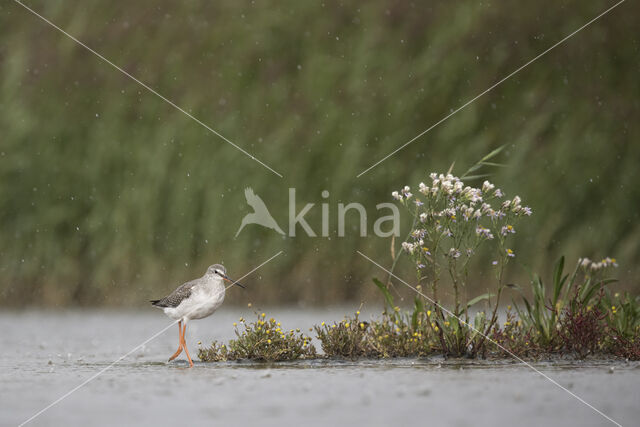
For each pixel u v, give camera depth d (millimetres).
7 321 18297
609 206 19812
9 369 10523
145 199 22219
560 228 19703
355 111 22922
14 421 7039
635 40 23234
